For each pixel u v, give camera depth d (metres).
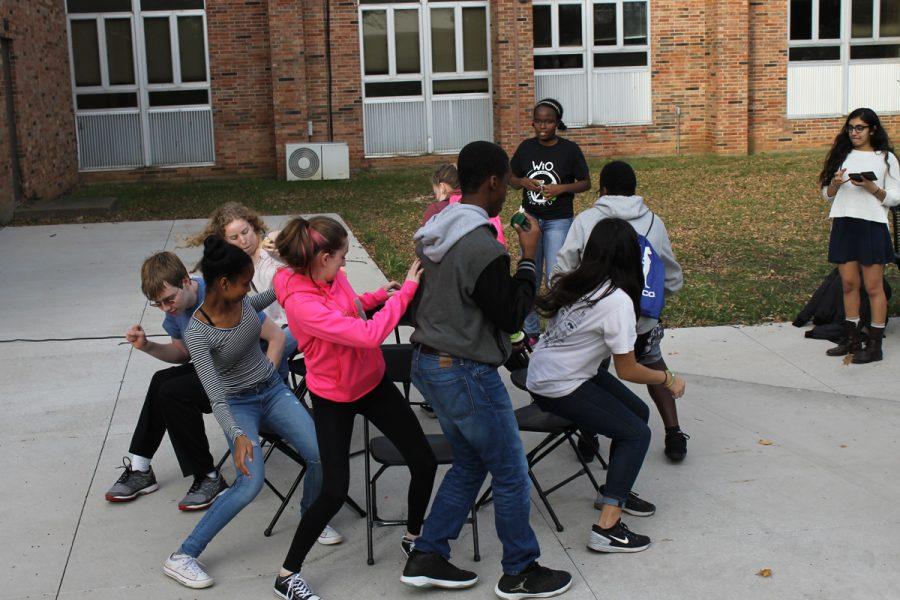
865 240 6.98
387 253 11.76
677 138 23.11
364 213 15.75
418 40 21.98
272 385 4.46
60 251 12.20
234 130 21.62
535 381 4.34
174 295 4.63
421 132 22.36
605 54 22.59
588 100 22.73
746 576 4.13
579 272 4.17
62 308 9.07
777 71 22.84
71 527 4.69
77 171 20.19
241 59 21.39
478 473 4.05
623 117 22.94
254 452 4.22
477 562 4.32
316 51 21.59
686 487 5.06
